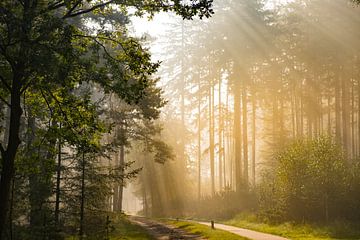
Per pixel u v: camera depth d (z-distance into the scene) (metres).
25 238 17.62
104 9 16.17
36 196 19.33
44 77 13.32
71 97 15.45
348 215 28.36
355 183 29.55
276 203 33.03
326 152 29.69
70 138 15.85
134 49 15.37
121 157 47.16
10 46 13.46
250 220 34.94
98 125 16.16
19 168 16.17
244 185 46.31
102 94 48.62
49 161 16.73
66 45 12.78
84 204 22.11
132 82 28.42
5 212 12.98
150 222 40.94
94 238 21.17
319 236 24.14
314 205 29.58
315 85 53.56
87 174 22.14
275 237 23.56
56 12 23.05
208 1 13.20
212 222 29.88
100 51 29.05
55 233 18.47
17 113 13.30
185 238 24.69
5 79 14.45
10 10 12.41
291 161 30.98
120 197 47.03
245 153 50.06
